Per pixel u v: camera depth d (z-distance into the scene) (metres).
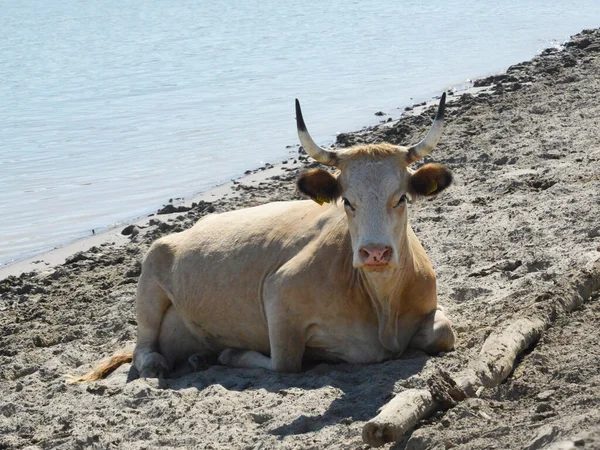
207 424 15.07
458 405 13.38
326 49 74.12
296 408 15.09
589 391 13.22
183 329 20.00
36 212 34.84
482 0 115.06
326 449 13.34
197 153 42.16
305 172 16.36
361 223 15.77
